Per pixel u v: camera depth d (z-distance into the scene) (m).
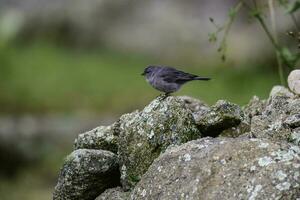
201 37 26.09
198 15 26.56
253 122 7.24
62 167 7.44
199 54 25.73
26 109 21.86
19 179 17.72
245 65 24.00
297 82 7.97
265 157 6.00
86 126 20.22
